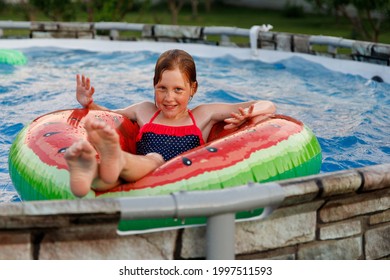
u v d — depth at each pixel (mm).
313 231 2977
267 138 3525
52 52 8492
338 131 5305
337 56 7445
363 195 3021
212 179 3150
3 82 6750
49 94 6352
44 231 2543
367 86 6801
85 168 2734
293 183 2787
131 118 4012
